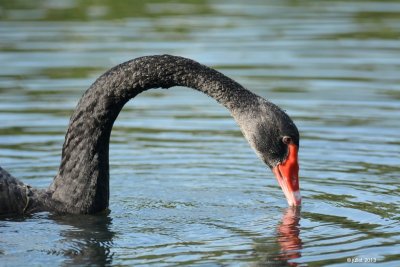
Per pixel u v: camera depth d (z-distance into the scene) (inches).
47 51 715.4
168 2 927.7
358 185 438.6
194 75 406.3
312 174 458.3
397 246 339.6
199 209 402.9
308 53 712.4
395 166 469.1
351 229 365.1
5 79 643.5
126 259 327.3
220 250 338.0
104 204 400.5
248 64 679.1
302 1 927.0
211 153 502.9
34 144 510.3
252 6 896.3
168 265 319.6
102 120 398.9
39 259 326.6
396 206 402.0
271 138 404.5
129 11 877.2
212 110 597.6
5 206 387.9
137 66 403.2
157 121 568.4
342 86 625.0
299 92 610.9
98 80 403.2
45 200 396.2
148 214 394.6
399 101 591.5
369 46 730.8
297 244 344.5
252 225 374.9
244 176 463.2
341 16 842.8
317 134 528.1
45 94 609.9
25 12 862.5
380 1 922.1
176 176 460.4
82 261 324.8
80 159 398.0
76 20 829.8
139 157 493.7
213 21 822.5
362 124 545.6
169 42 735.1
